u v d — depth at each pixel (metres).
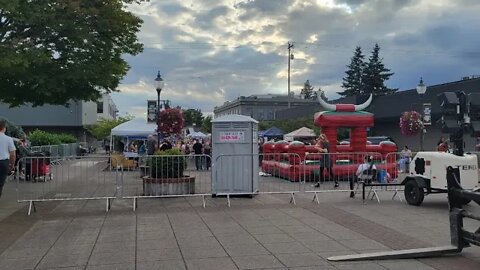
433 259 6.49
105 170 13.76
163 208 10.69
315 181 15.23
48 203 11.39
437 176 10.69
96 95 16.23
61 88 13.99
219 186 12.35
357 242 7.38
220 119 12.43
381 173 14.16
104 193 12.55
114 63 15.30
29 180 12.84
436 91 31.72
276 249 6.96
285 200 11.92
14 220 9.33
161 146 22.72
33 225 8.85
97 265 6.21
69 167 13.41
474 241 6.41
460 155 10.69
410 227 8.54
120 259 6.49
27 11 12.40
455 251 6.67
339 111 19.77
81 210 10.46
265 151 20.80
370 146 19.95
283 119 60.28
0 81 14.50
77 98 15.88
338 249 6.95
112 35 14.70
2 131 10.66
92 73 14.05
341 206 10.94
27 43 12.66
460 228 6.66
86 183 13.59
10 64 11.91
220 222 9.02
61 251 6.95
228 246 7.14
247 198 12.25
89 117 61.47
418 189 10.91
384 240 7.51
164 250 6.94
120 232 8.20
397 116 36.50
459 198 6.79
